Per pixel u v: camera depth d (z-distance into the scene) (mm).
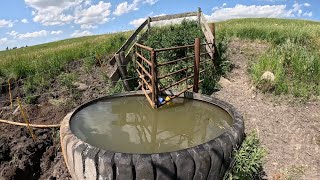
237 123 4316
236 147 4012
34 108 7199
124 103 6121
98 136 4508
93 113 5461
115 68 8211
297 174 4969
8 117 6980
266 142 5777
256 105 7004
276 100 7117
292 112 6676
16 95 8125
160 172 3402
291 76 8086
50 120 6680
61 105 7309
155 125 5102
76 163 3701
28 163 5473
